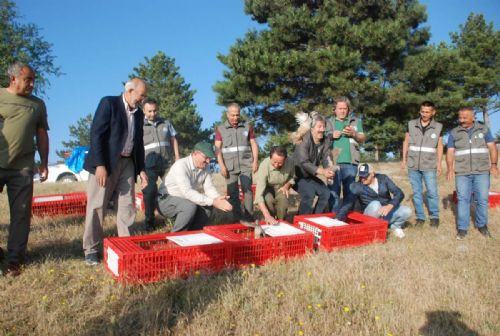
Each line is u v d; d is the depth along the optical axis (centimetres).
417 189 646
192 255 381
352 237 490
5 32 2547
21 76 381
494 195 792
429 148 626
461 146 574
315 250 485
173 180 490
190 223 491
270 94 1664
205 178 507
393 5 1759
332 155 595
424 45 1894
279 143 1753
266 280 373
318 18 1616
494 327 300
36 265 405
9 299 331
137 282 355
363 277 379
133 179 443
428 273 395
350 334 287
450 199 861
